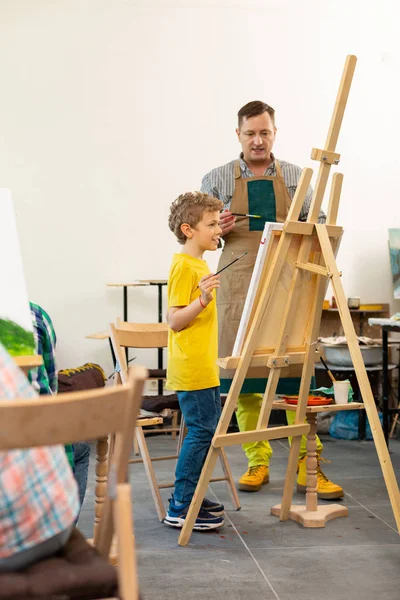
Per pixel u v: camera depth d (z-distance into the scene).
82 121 5.79
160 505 3.29
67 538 1.46
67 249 5.80
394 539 3.01
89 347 5.81
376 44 5.96
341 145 5.96
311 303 3.12
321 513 3.24
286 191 3.74
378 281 6.02
